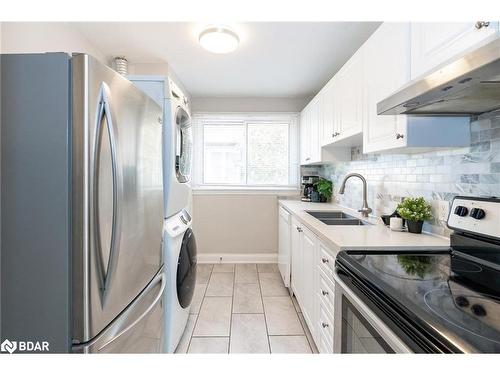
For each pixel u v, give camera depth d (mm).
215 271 3406
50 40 1744
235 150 3799
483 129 1220
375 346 872
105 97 921
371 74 1604
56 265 866
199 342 1949
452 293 831
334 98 2287
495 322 667
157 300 1378
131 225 1131
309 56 2445
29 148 864
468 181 1302
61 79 854
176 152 1842
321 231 1620
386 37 1426
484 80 804
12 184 871
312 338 1992
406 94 1023
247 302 2576
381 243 1334
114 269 971
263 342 1953
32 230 870
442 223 1469
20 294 878
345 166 2910
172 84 1794
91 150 871
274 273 3350
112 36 2100
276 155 3791
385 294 836
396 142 1351
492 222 1008
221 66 2676
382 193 2125
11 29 1478
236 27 1961
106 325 953
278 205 3707
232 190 3762
